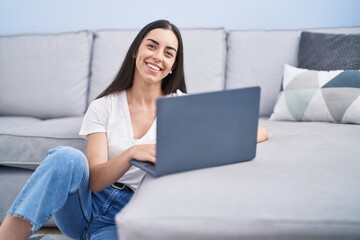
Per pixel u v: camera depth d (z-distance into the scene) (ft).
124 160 3.65
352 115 5.26
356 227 2.61
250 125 3.49
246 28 7.62
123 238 2.76
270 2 7.47
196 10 7.68
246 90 3.34
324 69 6.02
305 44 6.44
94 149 4.15
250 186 2.98
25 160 5.43
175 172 3.30
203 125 3.24
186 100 3.09
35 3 8.01
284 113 5.83
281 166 3.44
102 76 6.99
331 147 4.00
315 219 2.64
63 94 6.92
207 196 2.86
